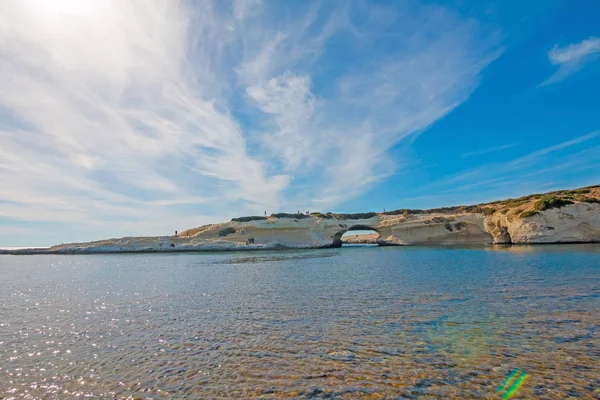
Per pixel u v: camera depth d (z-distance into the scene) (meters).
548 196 67.75
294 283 22.28
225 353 9.28
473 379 7.23
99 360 9.11
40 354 9.70
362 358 8.59
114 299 18.33
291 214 93.06
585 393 6.52
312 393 6.86
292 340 10.19
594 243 53.81
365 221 94.12
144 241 88.19
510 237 67.19
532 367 7.70
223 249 82.06
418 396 6.60
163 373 8.10
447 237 83.06
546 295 15.04
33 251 94.94
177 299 17.69
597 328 10.21
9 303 18.05
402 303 14.59
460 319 11.73
